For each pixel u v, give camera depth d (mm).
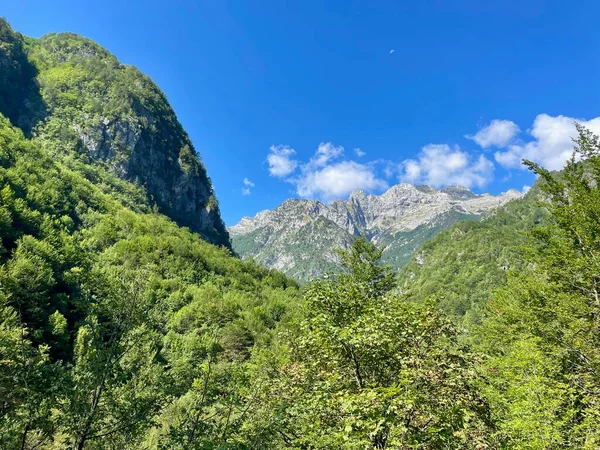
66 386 5348
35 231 59781
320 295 9961
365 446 6453
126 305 6109
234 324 53000
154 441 6457
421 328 8305
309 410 8547
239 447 6027
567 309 13875
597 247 13727
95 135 161375
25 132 145250
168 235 112938
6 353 5035
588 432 9445
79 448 5246
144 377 6043
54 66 186375
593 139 14133
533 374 12453
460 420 6836
